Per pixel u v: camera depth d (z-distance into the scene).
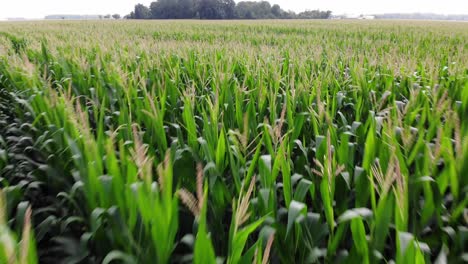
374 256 1.81
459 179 2.36
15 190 2.70
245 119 2.54
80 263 2.28
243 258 1.62
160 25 33.09
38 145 3.81
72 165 3.11
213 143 3.01
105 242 2.18
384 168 2.53
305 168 3.01
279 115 4.45
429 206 2.21
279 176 3.07
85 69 6.06
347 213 1.79
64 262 2.30
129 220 1.94
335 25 31.55
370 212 1.97
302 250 2.06
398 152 2.49
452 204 2.53
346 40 16.94
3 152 3.33
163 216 1.68
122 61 7.44
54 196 3.08
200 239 1.46
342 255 1.98
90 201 2.30
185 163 2.88
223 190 2.39
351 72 5.84
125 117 3.70
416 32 22.19
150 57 8.23
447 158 2.46
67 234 2.67
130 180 2.08
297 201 2.13
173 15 95.00
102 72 6.33
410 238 1.54
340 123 4.29
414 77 5.71
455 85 4.97
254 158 2.36
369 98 4.72
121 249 2.05
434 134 3.47
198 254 1.48
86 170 2.45
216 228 2.36
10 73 6.27
